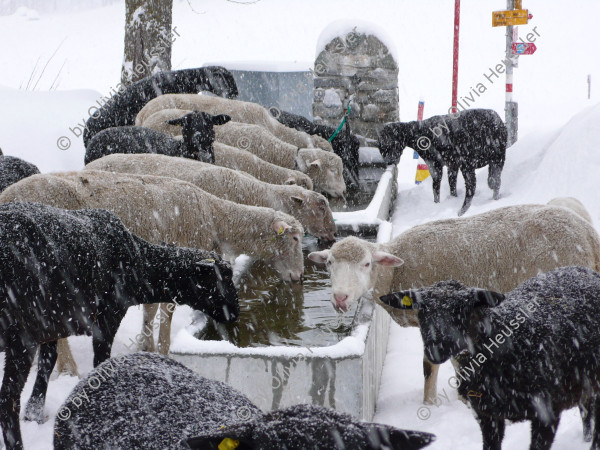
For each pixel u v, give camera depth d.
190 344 4.98
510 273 5.75
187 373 3.60
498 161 10.45
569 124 10.72
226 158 9.23
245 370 4.87
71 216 5.15
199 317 6.23
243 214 7.15
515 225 5.80
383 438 2.29
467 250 5.80
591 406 4.68
